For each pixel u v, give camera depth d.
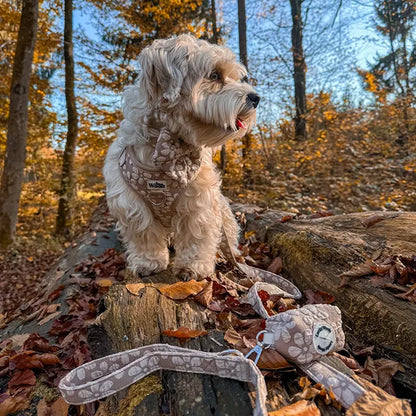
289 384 0.35
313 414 0.29
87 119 2.96
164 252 0.66
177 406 0.33
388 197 1.58
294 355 0.35
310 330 0.36
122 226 0.65
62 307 0.71
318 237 0.65
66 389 0.33
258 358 0.35
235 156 2.31
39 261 2.10
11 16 2.60
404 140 2.47
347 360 0.40
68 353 0.52
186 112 0.52
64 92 3.05
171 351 0.37
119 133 0.61
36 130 3.16
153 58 0.51
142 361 0.36
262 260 0.74
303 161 2.17
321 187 1.89
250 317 0.48
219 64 0.54
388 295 0.47
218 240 0.64
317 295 0.55
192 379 0.35
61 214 2.78
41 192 3.38
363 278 0.52
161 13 2.83
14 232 2.20
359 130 2.73
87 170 3.08
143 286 0.54
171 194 0.57
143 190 0.57
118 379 0.35
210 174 0.60
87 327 0.51
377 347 0.45
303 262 0.63
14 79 2.11
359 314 0.48
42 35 2.80
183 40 0.54
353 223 0.69
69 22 2.79
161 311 0.47
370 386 0.33
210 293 0.51
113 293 0.52
